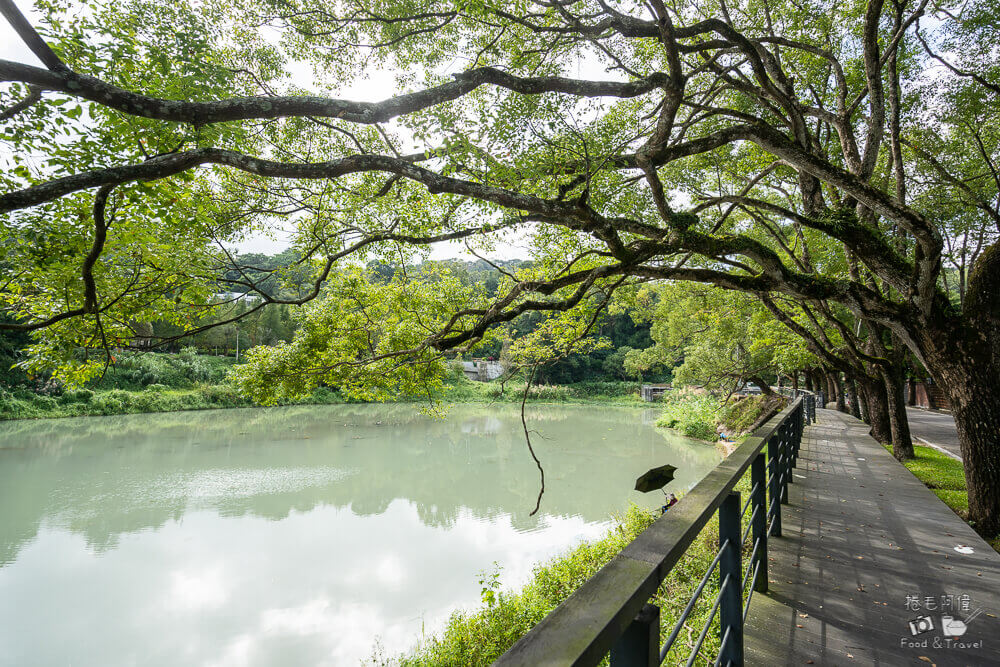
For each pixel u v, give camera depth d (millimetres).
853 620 2771
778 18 7078
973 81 7133
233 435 22984
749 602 2859
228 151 3141
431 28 4398
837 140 8164
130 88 3096
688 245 4211
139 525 11234
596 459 18500
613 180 4570
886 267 5344
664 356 29594
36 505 12367
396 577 8688
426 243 4852
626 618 864
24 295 4301
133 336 4535
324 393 38094
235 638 6914
